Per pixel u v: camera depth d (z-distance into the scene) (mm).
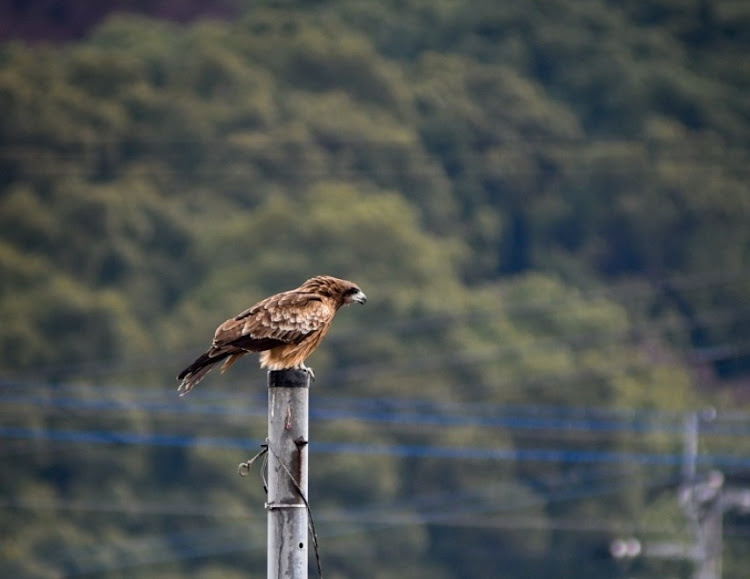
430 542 45000
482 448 46281
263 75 69125
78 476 45000
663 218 71125
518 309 53094
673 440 47094
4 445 45062
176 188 62969
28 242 55719
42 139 64562
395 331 49250
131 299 53844
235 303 50406
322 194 59531
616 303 62219
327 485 44312
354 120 67375
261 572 43781
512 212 70688
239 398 45125
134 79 68938
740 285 66500
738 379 57906
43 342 48656
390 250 52531
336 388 47219
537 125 75062
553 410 48000
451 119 72625
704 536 28078
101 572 43219
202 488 44438
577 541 45062
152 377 48969
